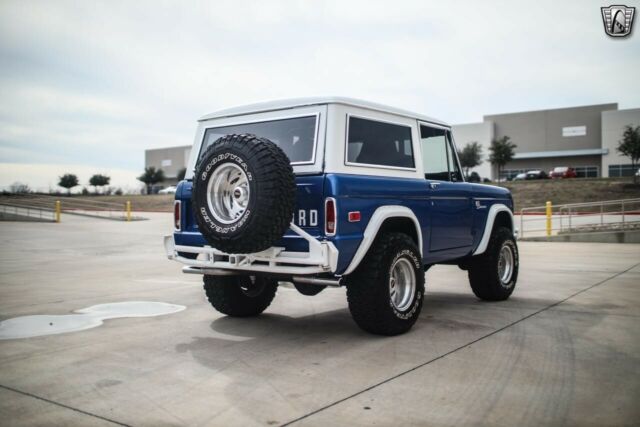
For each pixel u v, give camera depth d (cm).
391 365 442
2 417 340
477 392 379
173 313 664
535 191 4294
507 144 6384
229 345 509
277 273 487
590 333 548
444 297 780
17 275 1021
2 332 563
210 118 586
